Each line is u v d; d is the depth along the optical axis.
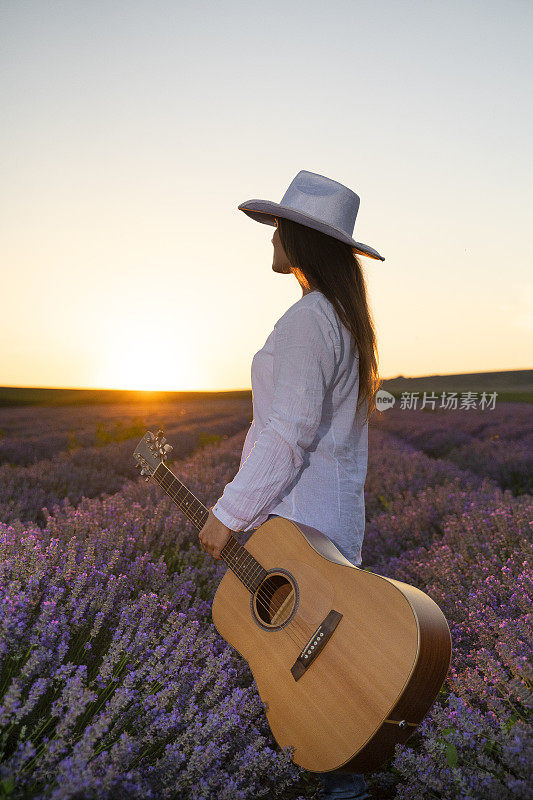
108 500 5.69
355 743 2.02
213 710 2.33
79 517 4.59
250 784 2.17
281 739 2.19
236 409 23.81
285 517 2.36
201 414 21.55
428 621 2.02
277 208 2.37
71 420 16.20
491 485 8.62
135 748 2.01
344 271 2.41
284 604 2.31
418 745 2.72
